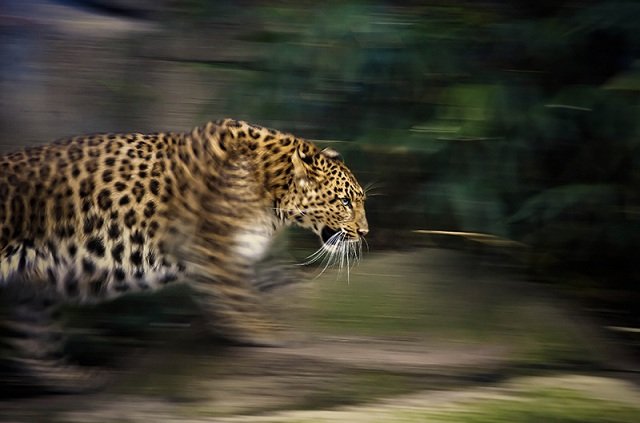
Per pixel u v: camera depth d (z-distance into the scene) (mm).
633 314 10195
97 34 15719
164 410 8047
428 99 11414
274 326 9188
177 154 9320
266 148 9508
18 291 9484
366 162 11680
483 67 11219
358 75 11430
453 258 10469
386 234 11445
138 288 9352
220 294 9281
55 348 9805
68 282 9273
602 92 10180
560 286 10680
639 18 10039
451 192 11016
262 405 7898
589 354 8812
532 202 10711
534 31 10797
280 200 9594
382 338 8922
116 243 9164
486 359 8578
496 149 10898
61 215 9109
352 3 11422
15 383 9602
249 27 12914
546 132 10594
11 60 15477
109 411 8211
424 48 11172
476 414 7441
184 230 9219
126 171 9195
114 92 14328
